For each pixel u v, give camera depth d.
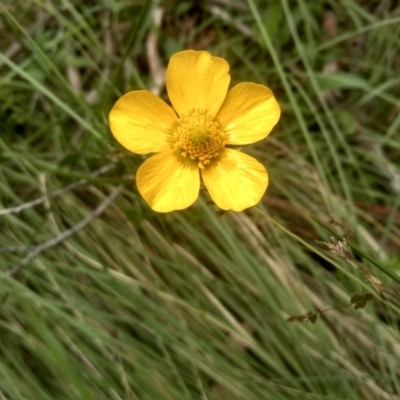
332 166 0.21
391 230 0.20
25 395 0.17
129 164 0.18
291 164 0.20
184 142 0.15
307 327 0.19
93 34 0.20
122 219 0.19
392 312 0.18
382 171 0.20
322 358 0.18
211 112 0.15
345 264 0.19
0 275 0.18
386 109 0.21
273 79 0.21
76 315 0.19
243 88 0.15
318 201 0.20
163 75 0.21
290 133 0.21
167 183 0.15
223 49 0.21
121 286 0.19
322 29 0.22
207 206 0.19
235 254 0.19
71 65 0.20
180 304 0.19
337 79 0.20
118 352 0.18
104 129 0.17
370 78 0.21
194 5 0.22
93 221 0.19
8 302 0.18
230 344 0.19
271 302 0.18
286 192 0.20
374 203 0.20
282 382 0.18
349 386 0.18
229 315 0.19
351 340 0.19
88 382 0.18
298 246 0.20
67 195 0.19
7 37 0.21
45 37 0.20
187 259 0.19
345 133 0.20
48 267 0.18
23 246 0.18
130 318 0.18
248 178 0.15
